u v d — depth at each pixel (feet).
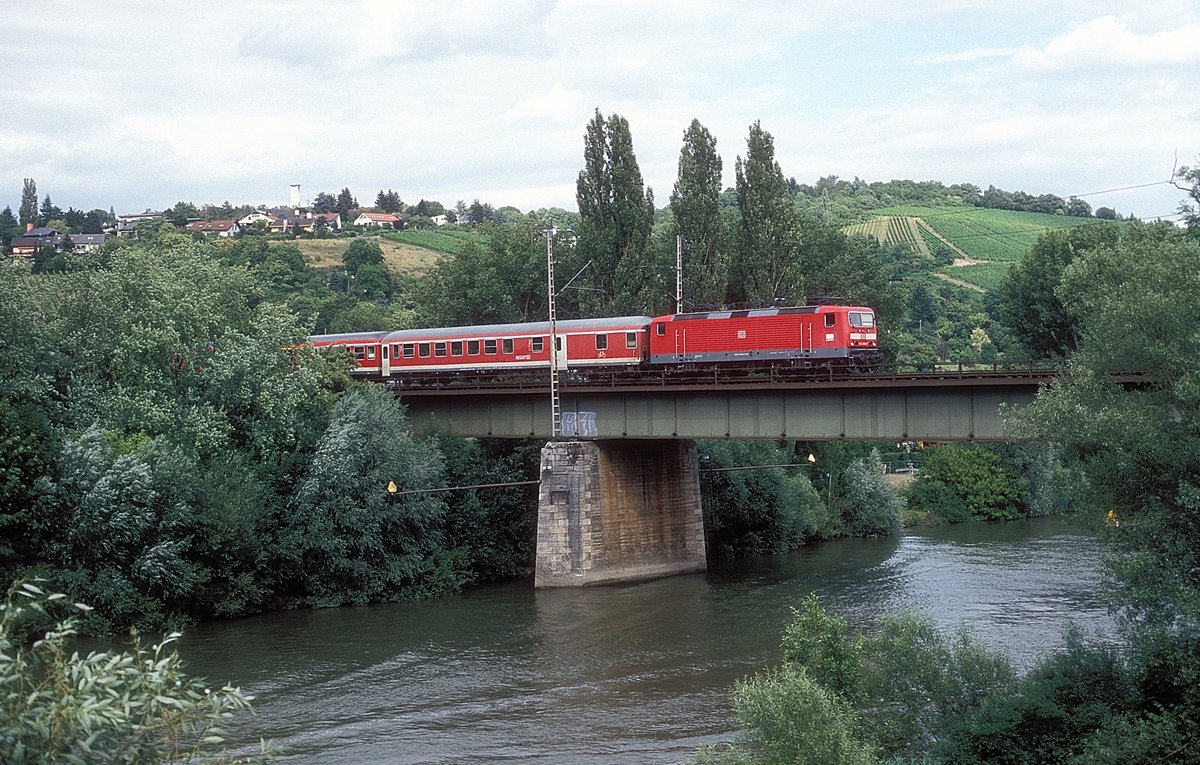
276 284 602.85
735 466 294.87
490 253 389.39
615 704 155.33
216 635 201.36
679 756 133.39
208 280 256.93
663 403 237.45
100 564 199.21
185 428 222.07
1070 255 325.83
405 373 295.28
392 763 133.69
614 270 330.54
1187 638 121.80
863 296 376.89
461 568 252.42
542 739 141.28
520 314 390.83
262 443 234.58
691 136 333.01
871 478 336.29
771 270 336.08
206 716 66.18
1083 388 130.93
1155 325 127.95
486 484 256.52
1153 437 122.52
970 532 333.62
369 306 482.28
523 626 204.95
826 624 125.70
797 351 243.60
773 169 340.39
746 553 296.51
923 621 129.70
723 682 164.45
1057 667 128.26
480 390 260.42
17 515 190.70
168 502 204.74
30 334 217.36
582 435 248.52
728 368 252.01
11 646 62.54
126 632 198.70
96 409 217.97
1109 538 128.16
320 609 227.40
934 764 113.19
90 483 196.34
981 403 197.88
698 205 330.75
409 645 191.83
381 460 235.20
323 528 227.40
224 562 214.07
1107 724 114.11
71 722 57.62
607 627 202.28
